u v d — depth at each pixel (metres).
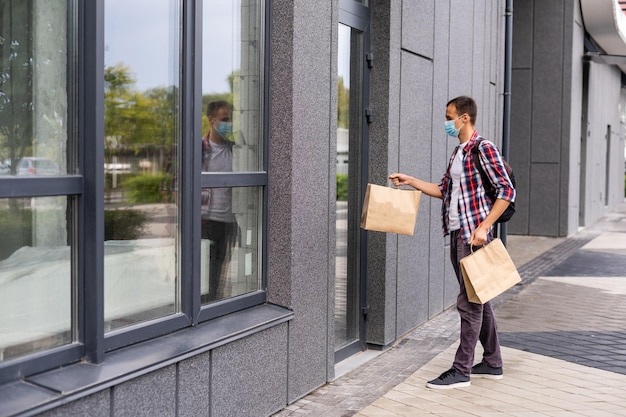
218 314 4.29
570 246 14.84
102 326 3.36
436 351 6.30
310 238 4.92
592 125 19.77
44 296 3.19
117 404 3.28
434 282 7.69
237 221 4.52
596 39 18.97
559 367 5.82
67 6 3.29
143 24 3.67
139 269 3.71
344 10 5.77
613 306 8.53
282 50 4.68
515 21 16.52
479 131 9.12
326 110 5.08
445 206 5.20
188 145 3.98
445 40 7.70
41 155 3.18
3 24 3.02
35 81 3.15
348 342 6.11
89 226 3.32
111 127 3.49
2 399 2.81
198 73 4.04
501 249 4.93
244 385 4.25
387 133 6.29
